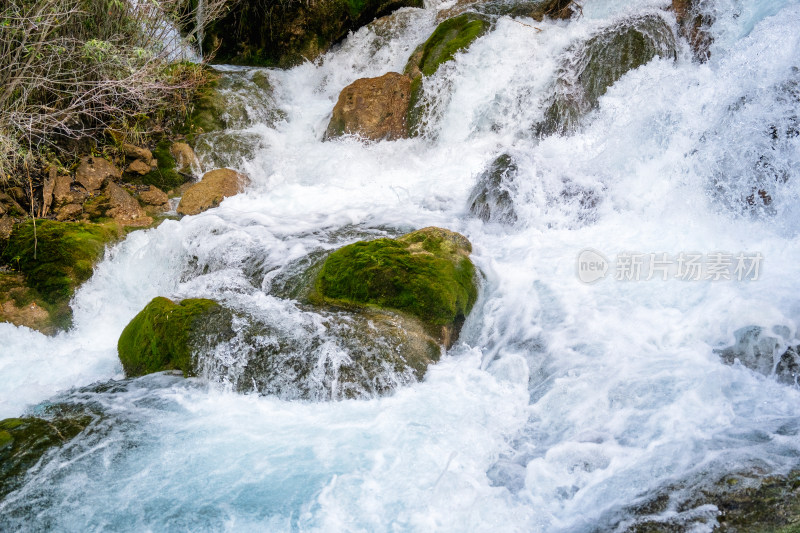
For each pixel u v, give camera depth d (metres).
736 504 2.51
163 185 6.92
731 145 4.75
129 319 5.21
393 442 3.32
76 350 4.73
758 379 3.29
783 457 2.70
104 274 5.49
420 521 2.80
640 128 5.50
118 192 6.35
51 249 5.33
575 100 6.70
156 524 2.84
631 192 5.21
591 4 7.73
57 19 6.19
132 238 5.82
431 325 4.23
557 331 3.95
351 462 3.18
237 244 5.37
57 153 6.62
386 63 9.20
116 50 6.63
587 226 5.11
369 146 7.46
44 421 3.56
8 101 6.16
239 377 3.88
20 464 3.22
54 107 6.62
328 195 6.59
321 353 3.85
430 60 7.94
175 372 4.06
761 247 4.21
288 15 9.83
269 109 8.52
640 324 3.81
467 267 4.64
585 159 5.79
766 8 6.25
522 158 5.68
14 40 5.99
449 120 7.35
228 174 6.89
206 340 4.04
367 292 4.40
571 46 6.99
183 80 8.07
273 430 3.47
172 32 8.59
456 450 3.25
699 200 4.81
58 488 3.06
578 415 3.33
